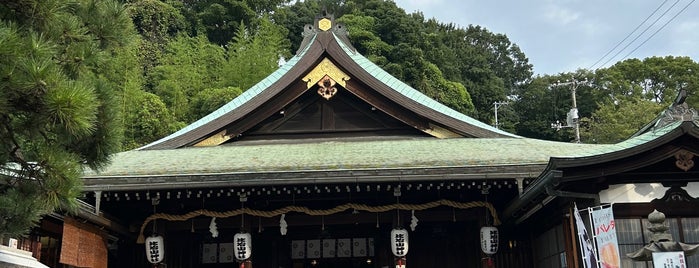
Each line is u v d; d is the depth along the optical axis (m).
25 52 5.07
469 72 57.78
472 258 13.21
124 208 12.73
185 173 10.95
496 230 11.97
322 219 12.56
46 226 10.77
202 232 13.79
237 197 12.37
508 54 75.19
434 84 45.47
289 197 12.45
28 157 5.80
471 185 11.16
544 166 10.62
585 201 9.46
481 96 55.66
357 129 14.06
